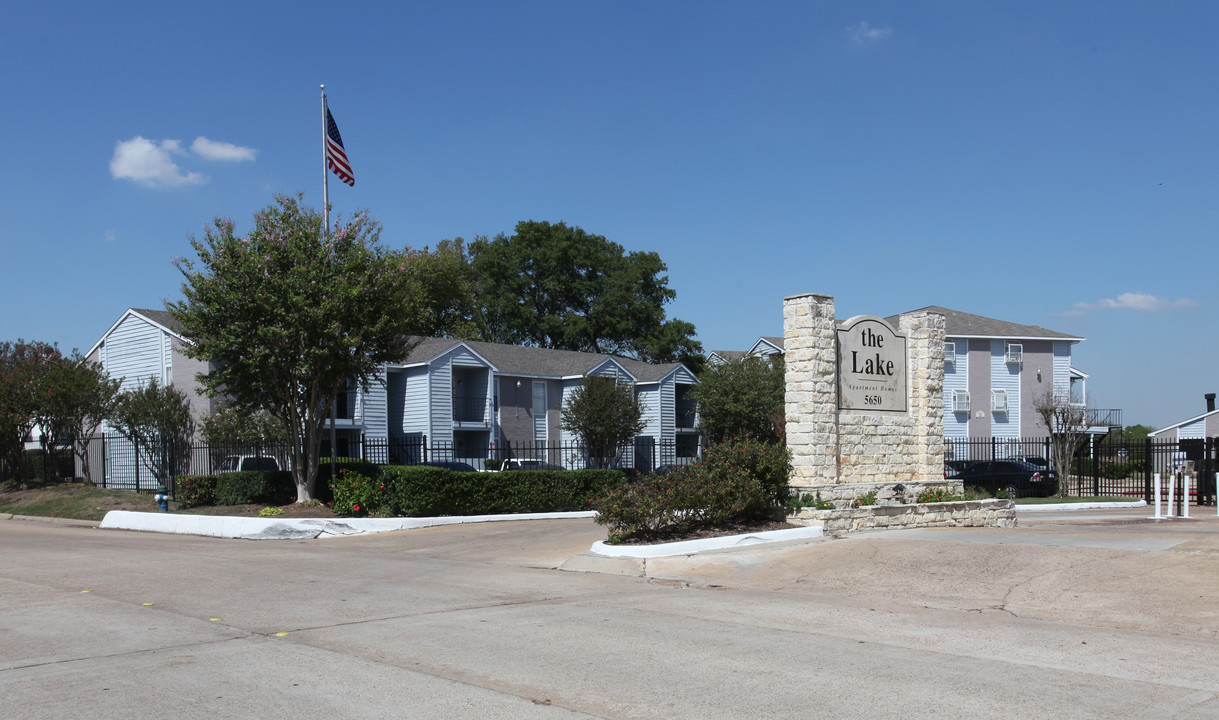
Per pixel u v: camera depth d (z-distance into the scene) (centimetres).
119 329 3597
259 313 2081
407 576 1297
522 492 2405
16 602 1075
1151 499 2784
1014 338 4519
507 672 704
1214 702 608
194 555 1594
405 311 2252
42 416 3038
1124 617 915
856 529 1598
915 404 1872
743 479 1559
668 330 6209
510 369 4150
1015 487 3147
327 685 670
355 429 3519
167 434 2984
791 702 617
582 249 6262
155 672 717
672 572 1282
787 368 1672
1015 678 677
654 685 663
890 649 784
